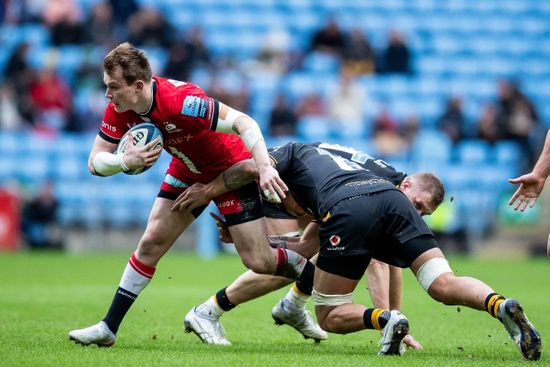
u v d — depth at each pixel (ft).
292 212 83.10
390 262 73.15
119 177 236.84
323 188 74.43
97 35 263.90
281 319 83.46
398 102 274.98
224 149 74.43
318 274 72.90
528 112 254.06
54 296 127.85
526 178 76.64
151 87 70.49
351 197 71.92
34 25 282.56
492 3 312.71
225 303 82.28
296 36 297.12
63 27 265.54
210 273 172.65
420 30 303.68
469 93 283.59
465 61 294.66
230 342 81.92
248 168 73.92
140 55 69.62
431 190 78.79
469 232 232.94
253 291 82.28
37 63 271.90
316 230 80.74
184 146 73.26
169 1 298.15
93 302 119.55
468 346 80.59
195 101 70.79
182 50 249.96
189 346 77.05
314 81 272.10
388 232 71.46
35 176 243.40
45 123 249.14
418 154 248.52
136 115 71.77
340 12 305.32
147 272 76.54
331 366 62.39
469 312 115.34
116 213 231.30
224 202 76.28
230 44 290.76
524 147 250.78
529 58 299.99
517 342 65.05
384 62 280.10
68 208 229.86
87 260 202.08
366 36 296.10
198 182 76.28
